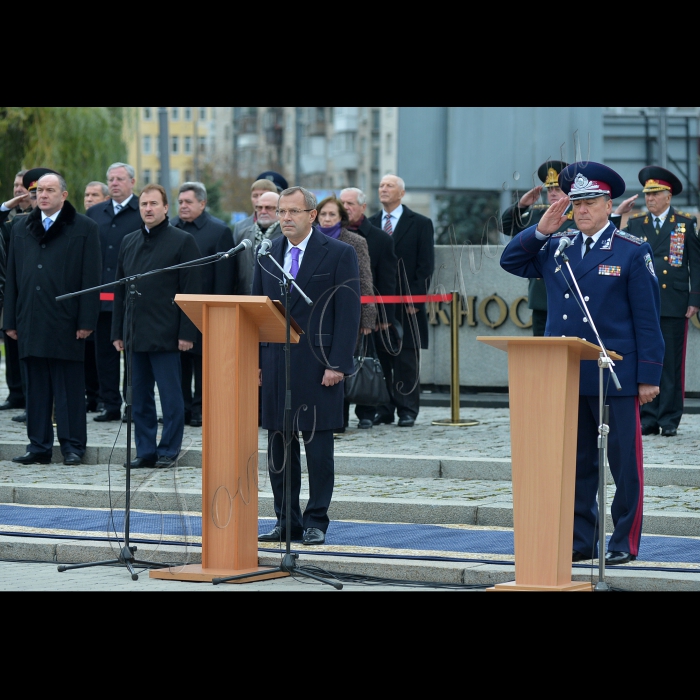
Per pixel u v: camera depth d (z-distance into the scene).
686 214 31.08
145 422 28.98
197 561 21.17
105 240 34.50
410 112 65.12
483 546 21.50
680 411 31.22
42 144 77.38
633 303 20.16
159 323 28.50
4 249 33.75
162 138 84.69
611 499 24.61
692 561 20.17
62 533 22.94
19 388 37.19
